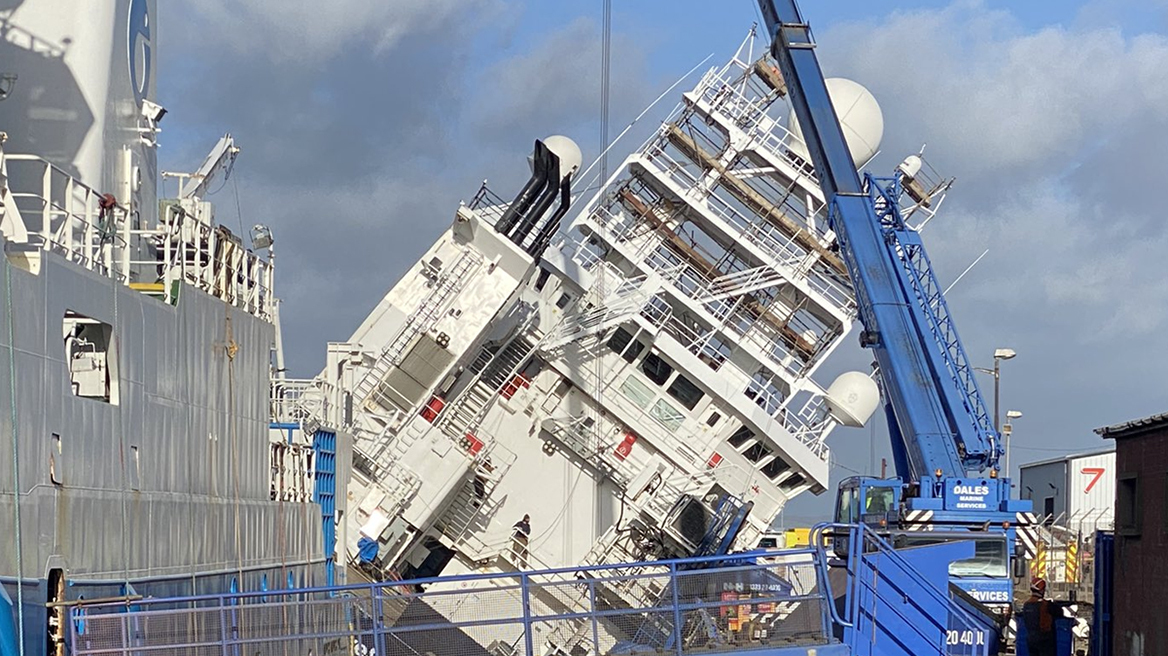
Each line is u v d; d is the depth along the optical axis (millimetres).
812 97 40188
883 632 27125
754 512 50594
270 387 30469
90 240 20062
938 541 33094
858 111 56875
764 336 51594
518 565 50125
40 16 23031
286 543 30281
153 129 26141
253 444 27688
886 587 27266
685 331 51625
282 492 31266
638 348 51344
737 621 25219
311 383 38062
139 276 25078
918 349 37312
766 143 51969
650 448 50844
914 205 51219
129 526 20328
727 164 51875
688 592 25281
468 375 49906
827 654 25047
